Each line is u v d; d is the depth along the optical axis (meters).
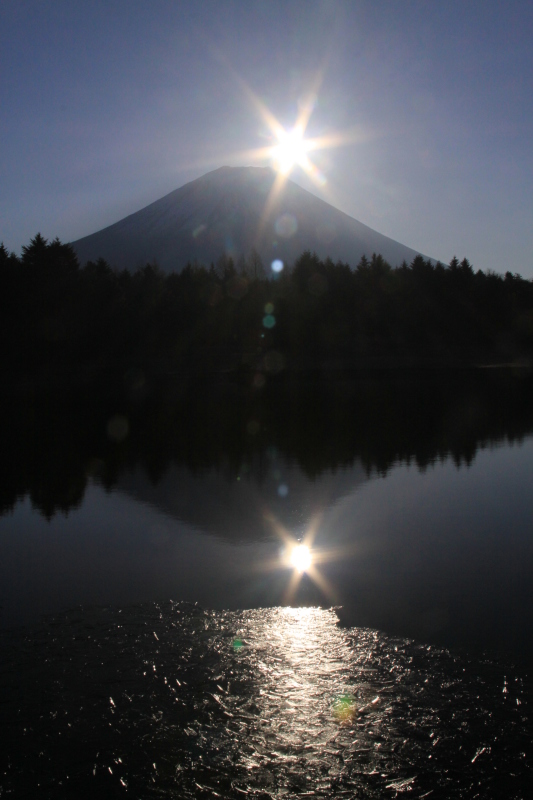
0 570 5.54
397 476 9.43
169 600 4.80
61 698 3.51
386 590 4.95
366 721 3.25
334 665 3.79
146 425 16.81
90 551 6.05
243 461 10.91
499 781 2.84
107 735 3.20
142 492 8.58
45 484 9.23
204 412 20.20
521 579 5.15
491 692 3.47
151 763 2.99
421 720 3.26
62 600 4.85
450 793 2.77
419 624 4.32
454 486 8.70
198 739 3.15
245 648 4.02
